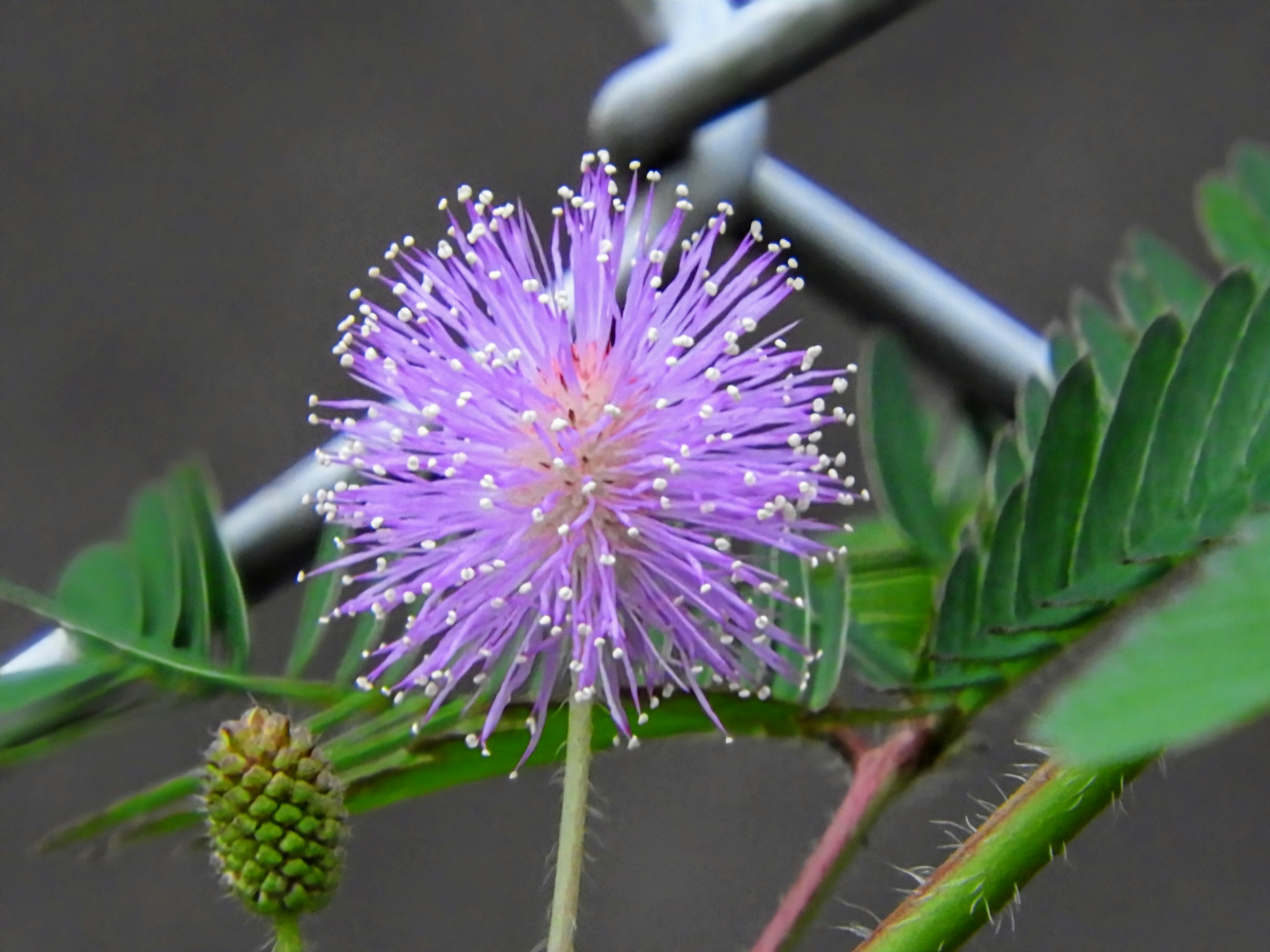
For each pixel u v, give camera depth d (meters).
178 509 0.09
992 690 0.09
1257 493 0.08
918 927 0.08
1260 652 0.06
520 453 0.09
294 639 0.09
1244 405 0.08
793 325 0.09
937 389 0.11
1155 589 0.09
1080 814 0.08
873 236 0.11
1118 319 0.10
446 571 0.09
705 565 0.09
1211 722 0.06
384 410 0.09
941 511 0.10
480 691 0.09
